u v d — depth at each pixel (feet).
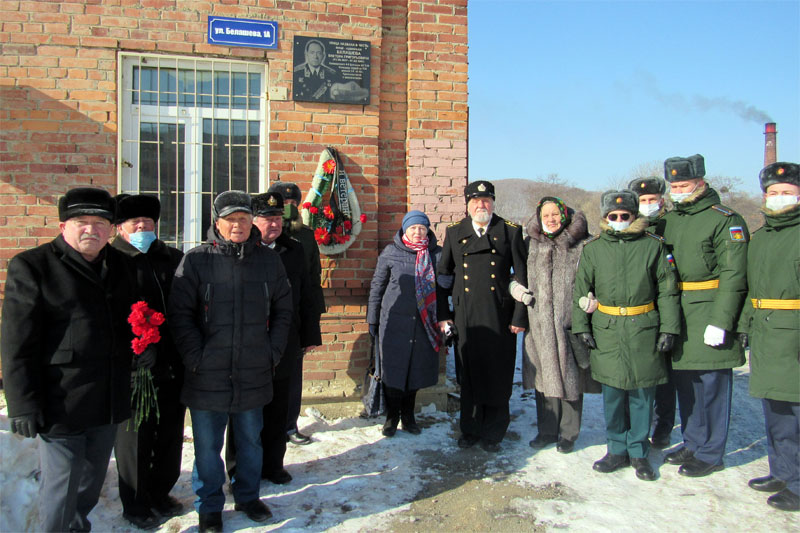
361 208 16.79
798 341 11.20
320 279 15.14
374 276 15.35
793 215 11.34
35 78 15.01
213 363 10.17
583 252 13.55
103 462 9.50
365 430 15.65
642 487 12.41
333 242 16.30
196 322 10.43
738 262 12.18
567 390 13.75
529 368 14.49
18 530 10.05
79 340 8.75
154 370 10.44
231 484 12.00
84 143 15.26
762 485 12.09
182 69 16.16
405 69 17.39
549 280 13.98
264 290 10.66
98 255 9.30
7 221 14.90
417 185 17.15
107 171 15.39
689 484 12.55
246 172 16.67
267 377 10.81
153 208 10.87
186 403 10.34
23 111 14.97
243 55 16.08
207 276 10.27
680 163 13.05
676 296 12.75
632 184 14.85
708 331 12.32
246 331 10.39
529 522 10.94
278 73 16.24
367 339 16.99
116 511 11.07
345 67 16.60
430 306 14.85
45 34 15.05
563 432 14.34
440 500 11.82
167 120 16.14
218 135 16.49
